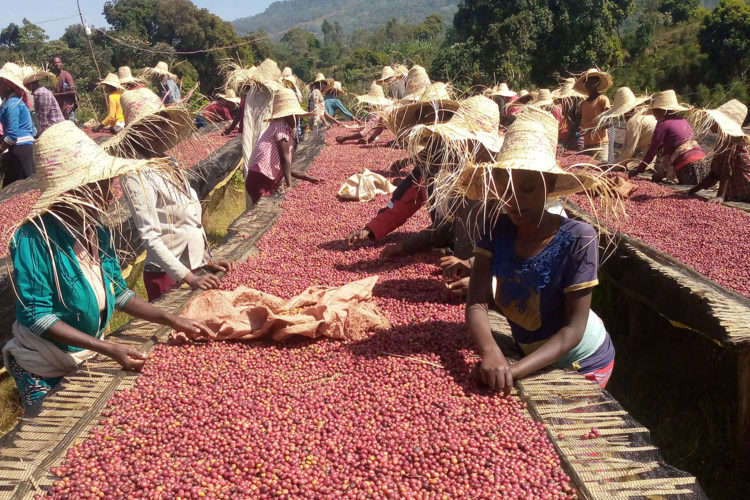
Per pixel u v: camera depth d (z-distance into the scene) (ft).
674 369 16.30
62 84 41.70
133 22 181.98
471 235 12.44
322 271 14.62
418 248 15.19
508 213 8.77
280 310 11.51
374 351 10.43
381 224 16.01
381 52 209.77
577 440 7.80
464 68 91.86
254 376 9.95
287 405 9.04
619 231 19.25
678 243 18.35
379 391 9.19
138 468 7.68
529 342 9.68
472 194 9.93
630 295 16.88
